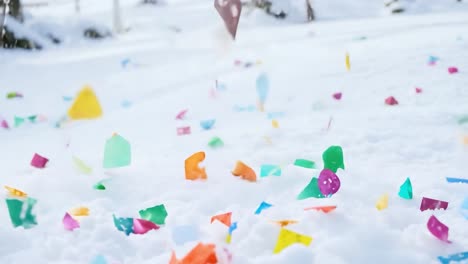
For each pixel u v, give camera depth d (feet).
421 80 13.25
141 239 5.45
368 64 15.92
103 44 39.68
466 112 10.09
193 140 9.71
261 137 9.27
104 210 6.22
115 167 7.95
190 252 4.56
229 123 11.51
